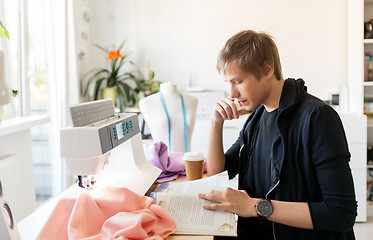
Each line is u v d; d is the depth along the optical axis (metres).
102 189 1.10
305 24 3.53
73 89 3.13
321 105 1.09
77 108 1.15
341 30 3.48
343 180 1.04
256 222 1.36
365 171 3.09
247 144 1.43
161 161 1.66
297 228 1.13
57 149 2.87
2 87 0.85
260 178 1.32
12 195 2.14
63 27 2.84
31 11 2.61
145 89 3.66
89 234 0.97
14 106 2.43
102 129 1.12
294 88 1.17
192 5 3.65
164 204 1.15
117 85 3.48
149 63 3.74
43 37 2.77
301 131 1.11
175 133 2.23
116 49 3.75
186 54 3.70
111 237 0.92
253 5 3.58
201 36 3.66
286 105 1.15
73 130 1.08
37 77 2.76
